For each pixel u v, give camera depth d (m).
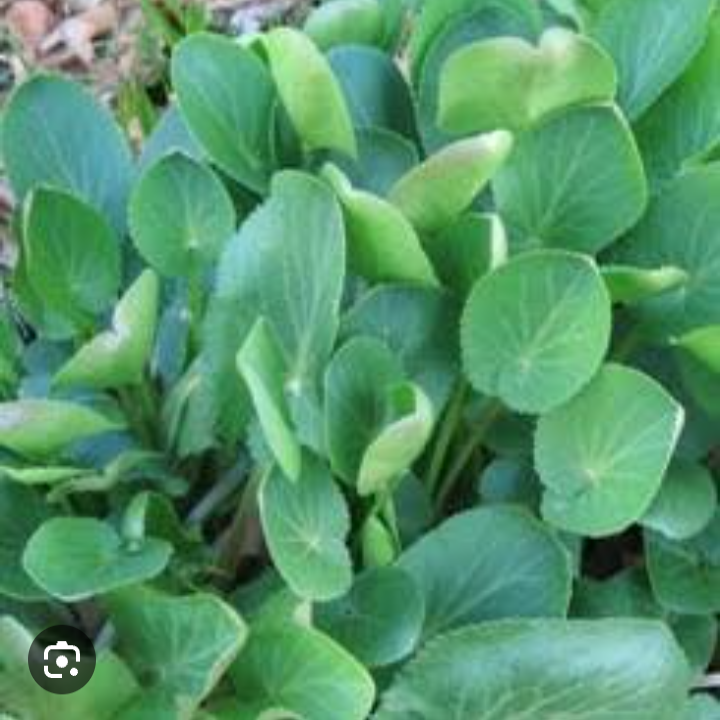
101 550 0.98
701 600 1.03
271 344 0.97
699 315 1.02
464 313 0.97
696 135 1.05
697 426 1.05
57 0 1.72
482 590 1.00
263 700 0.98
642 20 1.05
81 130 1.09
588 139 1.00
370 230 0.98
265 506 0.94
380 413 0.98
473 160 0.96
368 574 1.00
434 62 1.07
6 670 0.95
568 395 0.98
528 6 1.10
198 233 1.04
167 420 1.06
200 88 1.04
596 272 0.95
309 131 1.05
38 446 1.00
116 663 0.96
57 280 1.03
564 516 0.99
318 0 1.66
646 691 0.95
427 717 0.97
